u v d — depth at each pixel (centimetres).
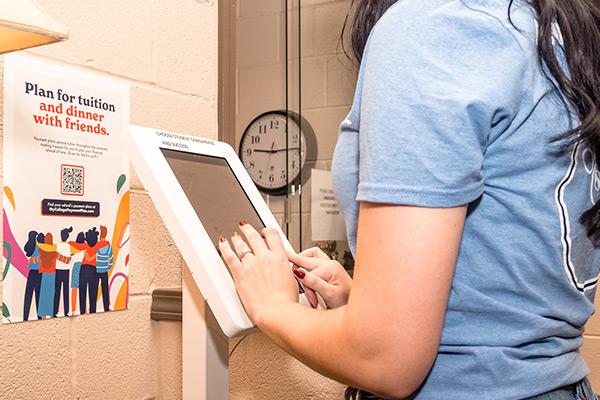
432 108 60
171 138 94
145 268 129
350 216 77
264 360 149
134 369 126
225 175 100
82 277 115
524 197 66
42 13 72
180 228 84
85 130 116
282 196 140
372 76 65
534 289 68
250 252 84
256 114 144
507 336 68
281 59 141
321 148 155
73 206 113
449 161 59
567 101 68
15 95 103
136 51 127
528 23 68
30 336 106
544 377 68
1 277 101
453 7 66
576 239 70
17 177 104
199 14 144
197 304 93
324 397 160
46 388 108
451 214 60
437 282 59
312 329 70
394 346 60
